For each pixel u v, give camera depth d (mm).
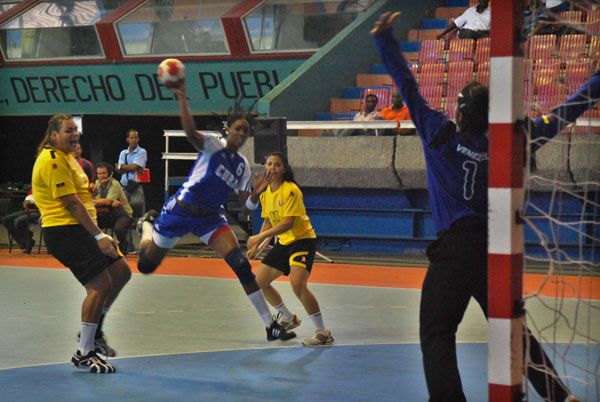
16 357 8156
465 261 5273
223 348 8656
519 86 4836
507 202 4797
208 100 25734
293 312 11164
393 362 7945
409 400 6465
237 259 8305
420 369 7629
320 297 12594
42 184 7574
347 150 18734
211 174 7758
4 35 27906
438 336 5336
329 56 22422
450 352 5293
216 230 8242
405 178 18359
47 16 27500
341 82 22953
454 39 22859
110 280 7723
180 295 12805
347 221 19594
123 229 18125
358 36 23391
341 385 6988
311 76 21797
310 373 7461
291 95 21109
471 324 10102
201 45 25484
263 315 8742
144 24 26000
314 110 22047
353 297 12617
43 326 9961
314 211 19969
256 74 24875
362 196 19453
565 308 11180
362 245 19578
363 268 16641
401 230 19031
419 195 18969
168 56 25719
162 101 26062
